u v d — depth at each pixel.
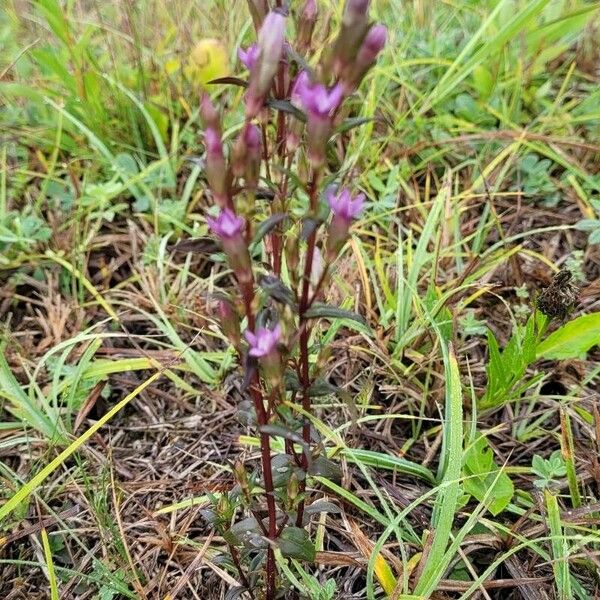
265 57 0.17
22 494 0.27
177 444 0.34
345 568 0.29
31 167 0.48
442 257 0.41
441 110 0.49
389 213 0.41
